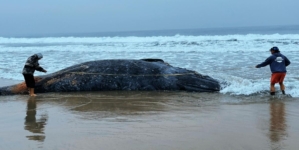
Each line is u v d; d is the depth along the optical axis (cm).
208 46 2462
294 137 509
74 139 510
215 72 1281
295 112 690
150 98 894
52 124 614
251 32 6912
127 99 881
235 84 1012
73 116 681
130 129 566
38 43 3706
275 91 937
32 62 966
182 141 495
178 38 3419
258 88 957
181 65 1505
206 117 654
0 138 521
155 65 1077
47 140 507
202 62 1598
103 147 468
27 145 483
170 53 2105
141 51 2305
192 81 1024
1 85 1139
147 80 1041
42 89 1029
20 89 1014
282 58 891
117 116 673
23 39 4134
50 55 2098
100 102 842
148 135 527
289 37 3008
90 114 698
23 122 635
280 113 684
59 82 1038
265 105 771
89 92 1015
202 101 839
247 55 1872
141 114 691
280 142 485
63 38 4188
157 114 688
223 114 682
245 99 855
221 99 862
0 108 783
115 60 1096
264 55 1848
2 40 4106
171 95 939
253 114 679
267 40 2681
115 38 3816
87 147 470
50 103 840
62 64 1605
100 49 2552
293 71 1256
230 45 2464
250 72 1270
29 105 817
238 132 542
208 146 470
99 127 584
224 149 457
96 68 1067
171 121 623
